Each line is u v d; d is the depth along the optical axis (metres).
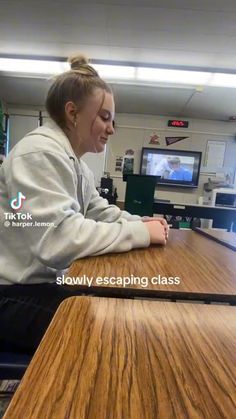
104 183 4.74
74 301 0.45
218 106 4.57
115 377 0.28
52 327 0.37
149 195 2.78
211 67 3.33
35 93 4.55
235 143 5.20
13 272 0.72
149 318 0.41
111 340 0.35
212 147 5.21
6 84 4.29
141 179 2.76
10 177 0.69
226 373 0.30
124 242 0.71
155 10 2.33
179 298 0.50
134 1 2.23
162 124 5.21
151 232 0.79
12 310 0.69
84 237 0.63
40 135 0.77
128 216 1.08
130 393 0.26
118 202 4.63
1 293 0.71
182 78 3.66
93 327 0.37
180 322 0.40
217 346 0.35
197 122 5.20
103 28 2.65
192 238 1.07
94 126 0.85
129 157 5.26
